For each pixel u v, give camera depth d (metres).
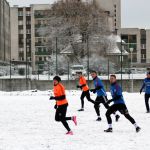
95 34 76.56
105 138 14.97
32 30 126.12
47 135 15.77
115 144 13.70
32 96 39.59
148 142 14.05
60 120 15.94
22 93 43.19
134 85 48.19
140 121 19.80
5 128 17.67
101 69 61.97
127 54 77.06
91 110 25.50
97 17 80.38
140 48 134.88
